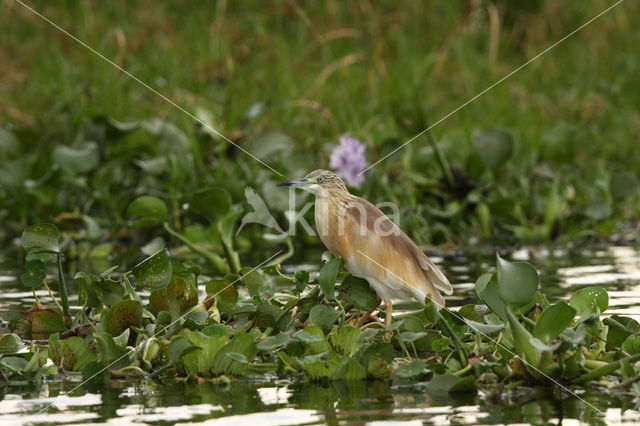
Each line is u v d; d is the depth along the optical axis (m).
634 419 6.00
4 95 17.61
